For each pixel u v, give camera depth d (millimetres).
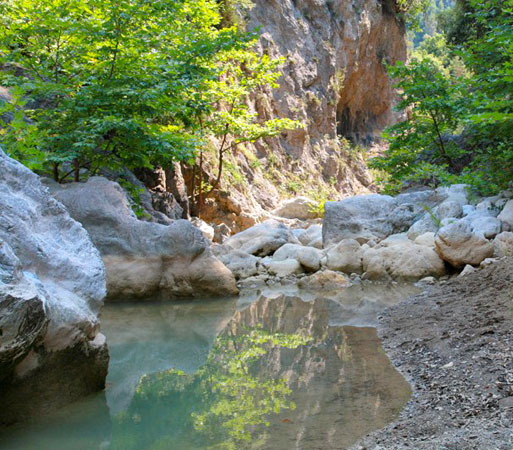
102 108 11000
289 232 13539
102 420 3590
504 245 9266
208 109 13031
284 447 3031
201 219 19656
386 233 12250
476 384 3691
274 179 29844
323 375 4379
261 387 4152
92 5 11148
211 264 8992
